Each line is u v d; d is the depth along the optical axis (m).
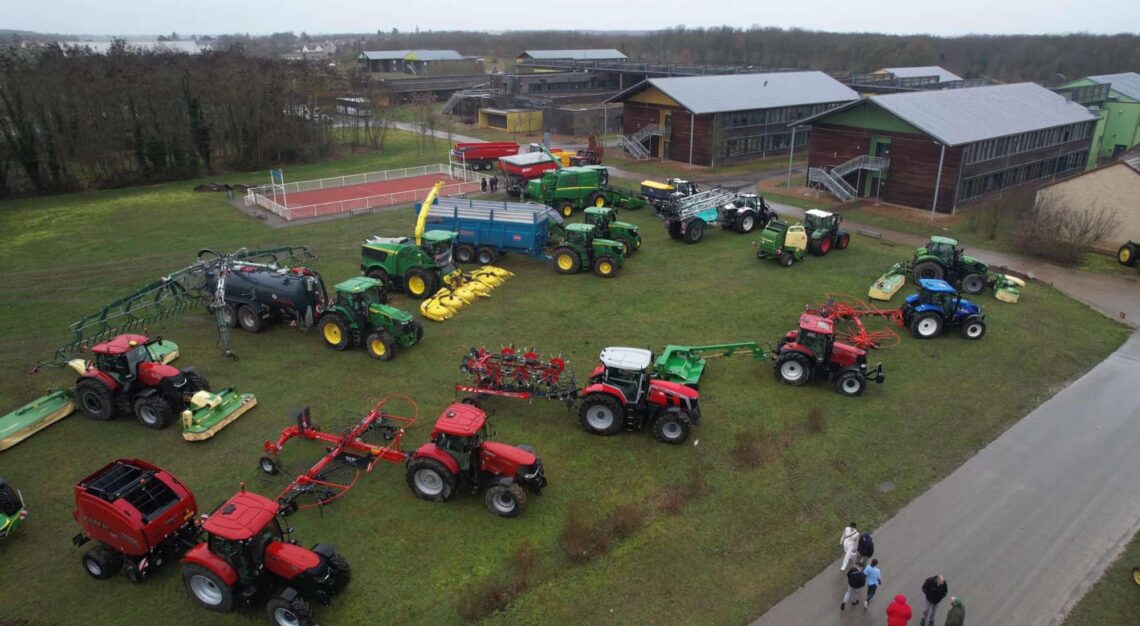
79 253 36.44
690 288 31.75
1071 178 40.00
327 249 36.97
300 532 15.68
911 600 14.37
